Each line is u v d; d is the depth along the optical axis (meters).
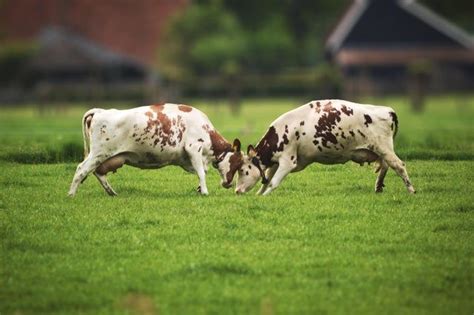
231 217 16.17
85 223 15.76
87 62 70.94
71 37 71.81
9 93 70.00
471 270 13.17
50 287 12.55
